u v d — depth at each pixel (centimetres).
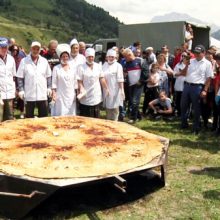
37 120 706
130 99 1077
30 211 471
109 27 18588
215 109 960
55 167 495
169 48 1667
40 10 17938
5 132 617
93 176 483
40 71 786
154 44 1719
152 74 1132
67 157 523
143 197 557
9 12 16925
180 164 713
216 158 757
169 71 1134
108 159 529
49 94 798
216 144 859
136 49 1213
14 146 552
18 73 785
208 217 504
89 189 568
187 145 844
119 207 524
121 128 681
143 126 1020
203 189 592
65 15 18362
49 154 528
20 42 12688
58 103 781
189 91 938
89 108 803
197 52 909
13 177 469
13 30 13100
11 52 1066
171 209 525
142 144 593
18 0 18400
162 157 559
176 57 1220
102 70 850
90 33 17000
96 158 528
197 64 921
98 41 1975
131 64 1048
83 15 18762
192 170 681
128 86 1092
